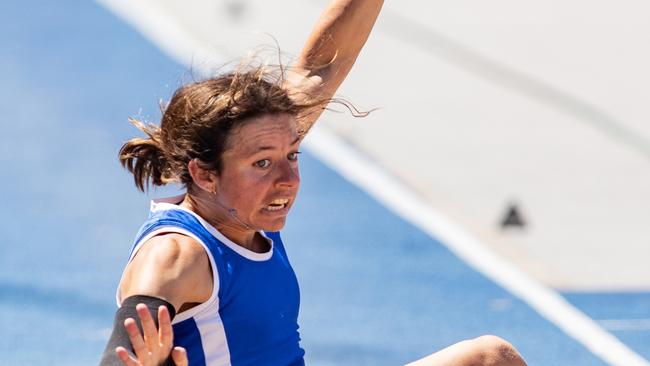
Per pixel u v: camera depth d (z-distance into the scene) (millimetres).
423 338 21203
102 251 25281
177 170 11344
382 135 32844
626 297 23109
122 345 9789
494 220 27250
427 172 30297
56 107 35062
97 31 42062
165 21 42812
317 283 23766
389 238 26172
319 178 29828
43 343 20703
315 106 11773
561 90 36281
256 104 10945
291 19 42125
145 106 35031
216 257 10789
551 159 30875
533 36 40875
